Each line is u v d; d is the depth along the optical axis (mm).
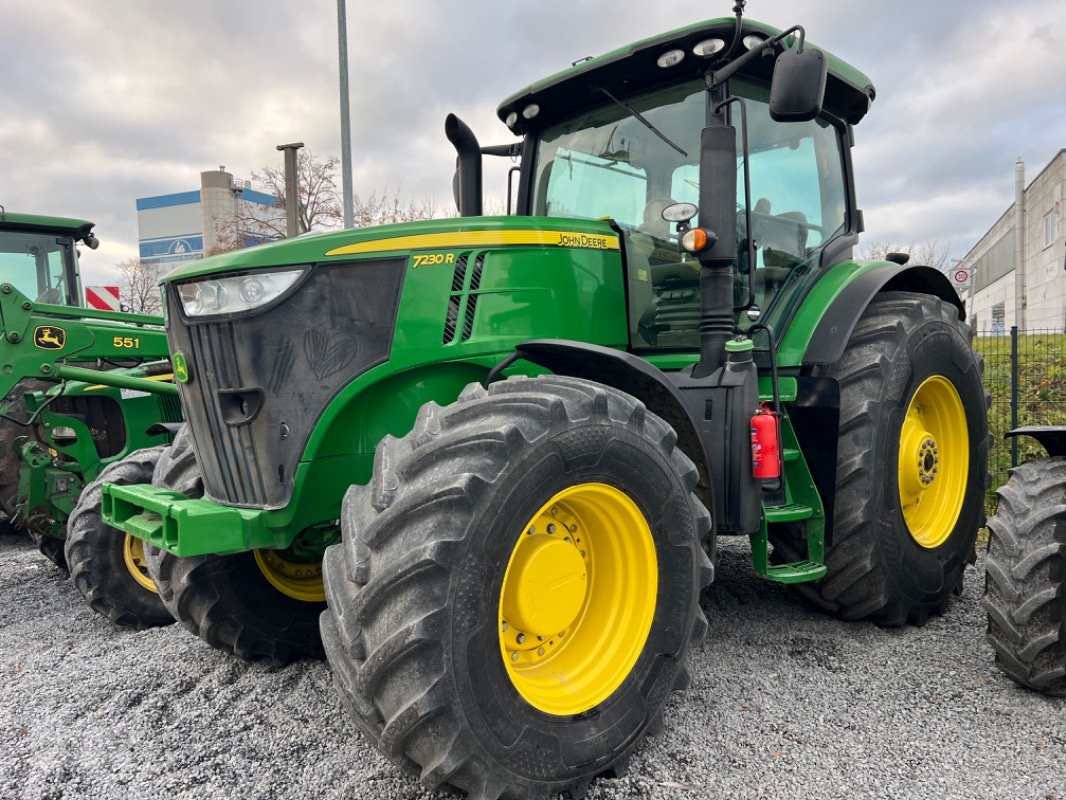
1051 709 2678
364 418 2629
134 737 2598
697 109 3336
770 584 4098
